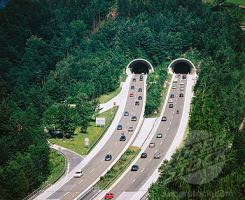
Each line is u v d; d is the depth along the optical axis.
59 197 173.00
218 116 113.38
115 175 190.00
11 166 175.12
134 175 192.25
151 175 191.25
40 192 178.25
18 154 188.88
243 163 115.00
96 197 170.50
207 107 111.50
